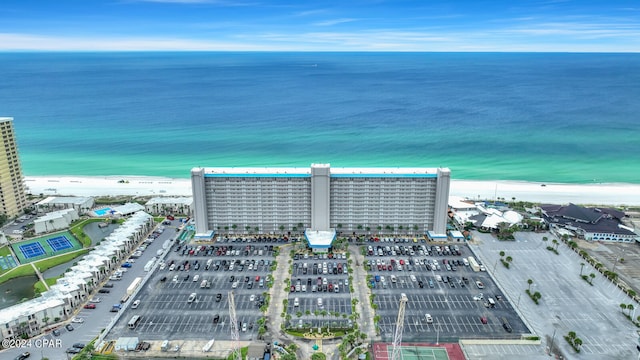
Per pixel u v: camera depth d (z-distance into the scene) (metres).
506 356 150.50
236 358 147.88
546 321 169.88
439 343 157.12
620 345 156.12
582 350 153.62
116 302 184.25
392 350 153.50
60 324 169.25
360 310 177.00
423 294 188.50
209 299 185.25
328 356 151.12
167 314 174.62
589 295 188.00
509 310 176.75
